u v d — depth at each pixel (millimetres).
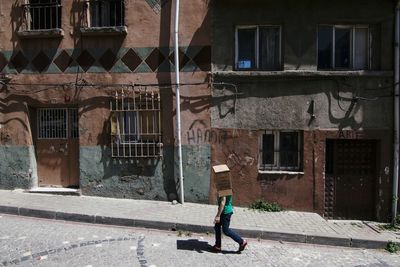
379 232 9258
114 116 10695
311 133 10383
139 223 8750
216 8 10500
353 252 8102
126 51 10703
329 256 7684
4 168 11086
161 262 6746
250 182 10500
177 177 10602
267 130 10562
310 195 10414
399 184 10312
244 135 10508
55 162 11250
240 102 10492
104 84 10742
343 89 10352
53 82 10914
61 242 7461
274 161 10648
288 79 10383
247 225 8859
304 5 10375
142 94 10641
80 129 10836
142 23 10664
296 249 7965
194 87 10547
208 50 10516
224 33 10484
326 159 10602
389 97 10320
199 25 10531
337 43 10648
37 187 11203
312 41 10375
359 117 10352
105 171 10797
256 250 7691
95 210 9359
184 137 10586
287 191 10453
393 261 7648
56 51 10922
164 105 10625
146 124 10711
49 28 11102
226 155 10539
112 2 10922
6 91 11070
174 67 10562
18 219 8891
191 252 7316
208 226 8547
